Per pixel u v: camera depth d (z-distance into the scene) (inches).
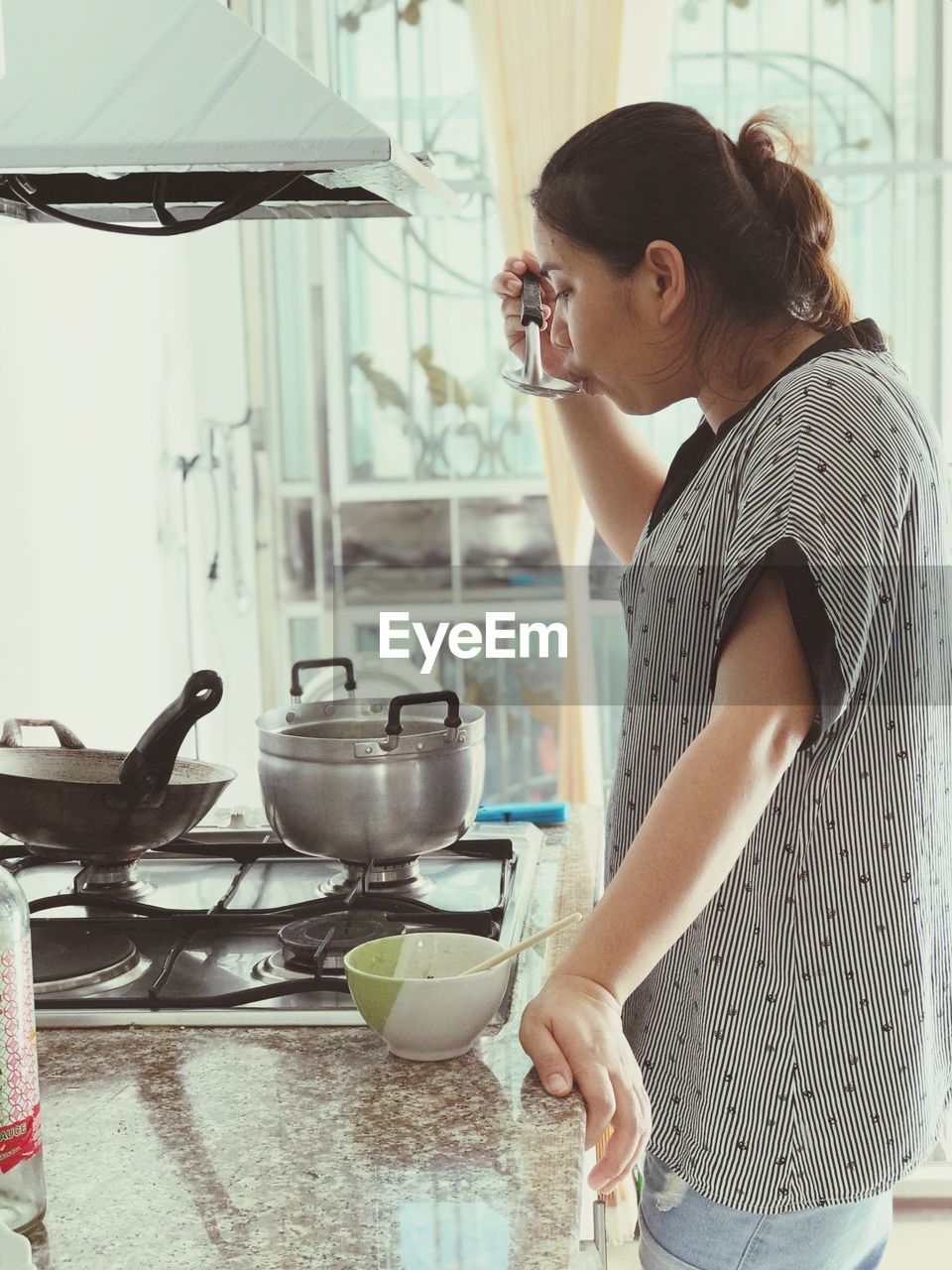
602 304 41.7
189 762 51.2
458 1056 35.1
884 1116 40.1
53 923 44.5
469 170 119.1
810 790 39.1
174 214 53.6
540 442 117.4
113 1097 33.0
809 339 41.4
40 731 81.0
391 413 122.9
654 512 46.1
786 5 115.3
